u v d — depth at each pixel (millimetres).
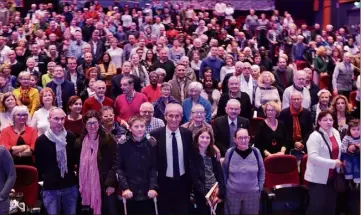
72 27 13914
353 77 9938
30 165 5461
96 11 15945
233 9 18188
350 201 5598
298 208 5605
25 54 10422
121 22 15719
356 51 13820
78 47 11414
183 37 13312
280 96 8406
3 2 15367
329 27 15062
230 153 5027
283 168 5746
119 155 4727
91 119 4902
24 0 16797
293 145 6301
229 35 14352
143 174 4719
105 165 4918
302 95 6852
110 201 4965
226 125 5887
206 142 4801
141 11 16438
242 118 5957
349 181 5305
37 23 14391
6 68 7695
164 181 4902
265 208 5480
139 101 6668
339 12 17609
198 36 13617
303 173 5777
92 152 4945
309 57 12922
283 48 14305
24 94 7020
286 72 8852
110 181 4793
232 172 4984
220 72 9398
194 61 10484
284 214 5629
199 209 4965
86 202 4949
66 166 4867
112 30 14469
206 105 6668
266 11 19031
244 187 4957
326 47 12523
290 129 6355
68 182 4918
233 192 4969
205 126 5418
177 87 7715
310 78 8531
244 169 4965
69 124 5910
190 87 6598
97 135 4988
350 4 16891
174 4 18016
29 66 8805
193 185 4961
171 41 13977
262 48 12992
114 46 10977
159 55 9828
